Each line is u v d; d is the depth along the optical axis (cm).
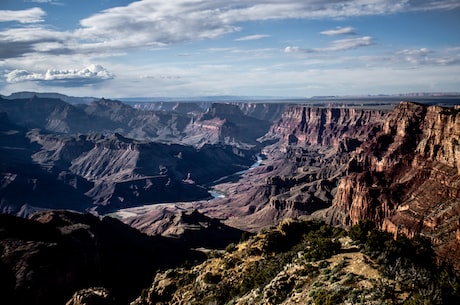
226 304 5769
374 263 4672
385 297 3878
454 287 3916
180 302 7069
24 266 12394
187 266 9819
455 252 10806
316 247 5562
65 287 12838
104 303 7250
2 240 13488
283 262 6231
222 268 7469
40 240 14300
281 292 4822
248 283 6238
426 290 3888
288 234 8138
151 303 7800
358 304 3847
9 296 11556
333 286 4312
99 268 15062
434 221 14125
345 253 5216
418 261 5034
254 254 7662
